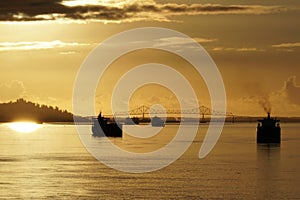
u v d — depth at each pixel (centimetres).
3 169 18950
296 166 19688
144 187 14900
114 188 14762
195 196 13700
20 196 13900
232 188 14725
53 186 15138
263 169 18762
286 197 13612
